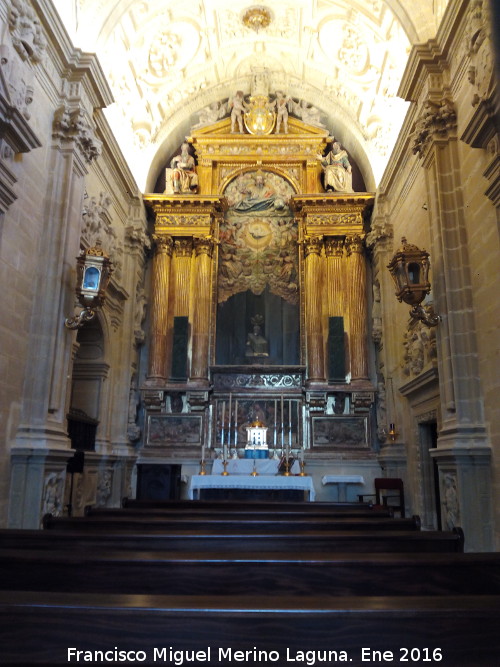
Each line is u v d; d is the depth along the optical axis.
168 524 6.27
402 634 2.61
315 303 15.53
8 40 7.97
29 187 8.87
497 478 7.82
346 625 2.61
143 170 16.00
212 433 14.95
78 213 10.12
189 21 14.54
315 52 15.58
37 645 2.62
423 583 3.88
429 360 11.08
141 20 13.51
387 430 14.27
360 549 4.99
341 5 13.53
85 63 10.13
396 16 11.09
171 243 16.08
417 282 9.34
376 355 15.42
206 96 17.08
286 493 13.03
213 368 15.21
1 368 8.02
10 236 8.21
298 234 16.33
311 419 14.98
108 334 13.59
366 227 16.47
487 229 8.20
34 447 8.32
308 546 4.99
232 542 4.93
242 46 15.84
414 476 12.66
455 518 8.39
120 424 14.09
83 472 11.89
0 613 2.66
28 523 8.12
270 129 16.84
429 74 9.95
